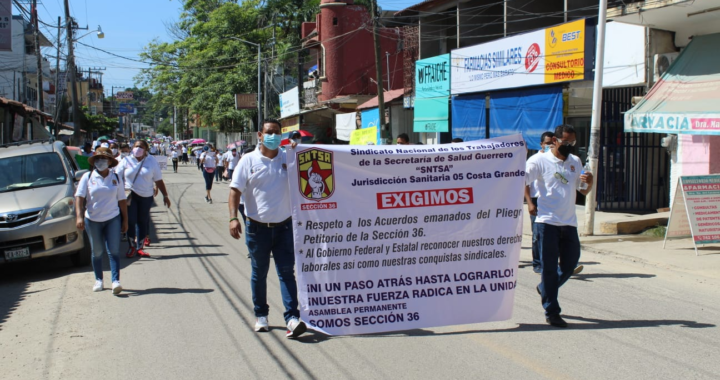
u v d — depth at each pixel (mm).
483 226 5500
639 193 15461
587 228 11953
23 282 8461
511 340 5277
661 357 4820
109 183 7367
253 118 43719
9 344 5441
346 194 5289
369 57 33250
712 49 11922
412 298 5410
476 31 21703
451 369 4582
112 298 7066
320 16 33781
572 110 16953
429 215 5406
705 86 11250
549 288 5680
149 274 8453
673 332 5504
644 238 11477
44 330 5836
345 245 5305
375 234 5336
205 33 45500
